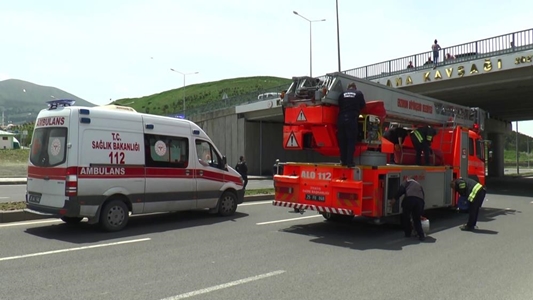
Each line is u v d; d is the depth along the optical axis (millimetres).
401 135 11625
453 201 12016
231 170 11945
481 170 13820
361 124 9344
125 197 9477
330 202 9234
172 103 119562
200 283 5605
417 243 8602
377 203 9039
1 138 72125
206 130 41875
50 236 8594
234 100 39719
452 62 23438
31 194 9359
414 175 10180
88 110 8969
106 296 5016
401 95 11164
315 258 7160
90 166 8828
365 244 8438
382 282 5805
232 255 7246
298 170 9898
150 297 5008
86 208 8742
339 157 10180
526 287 5652
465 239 9102
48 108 9453
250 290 5352
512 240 9008
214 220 11039
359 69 28344
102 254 7137
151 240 8375
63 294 5070
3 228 9367
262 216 11883
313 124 9328
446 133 12562
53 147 8945
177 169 10469
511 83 22141
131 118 9664
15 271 6027
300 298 5078
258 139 38156
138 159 9672
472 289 5551
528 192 22828
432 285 5703
